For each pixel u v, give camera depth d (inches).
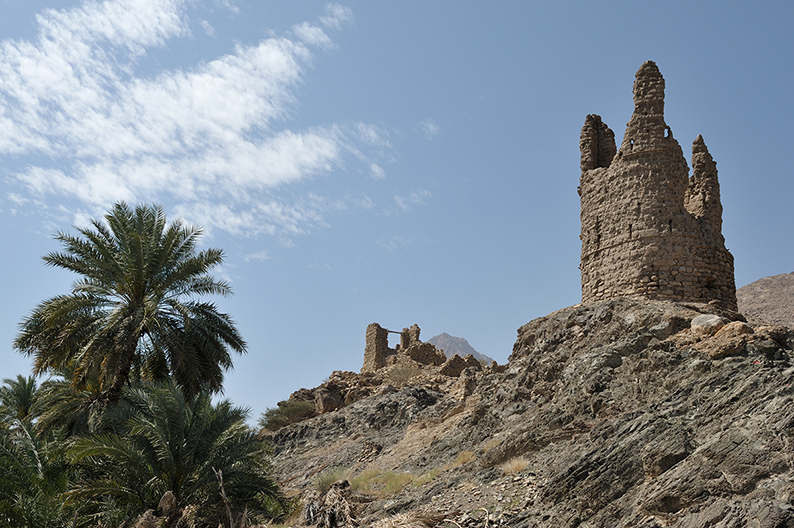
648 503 508.1
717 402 577.3
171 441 994.1
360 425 1610.5
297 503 996.6
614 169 1050.1
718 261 999.6
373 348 2384.4
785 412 503.5
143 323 987.3
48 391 1162.0
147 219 1128.2
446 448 995.9
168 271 1092.5
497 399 1019.9
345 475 1111.0
